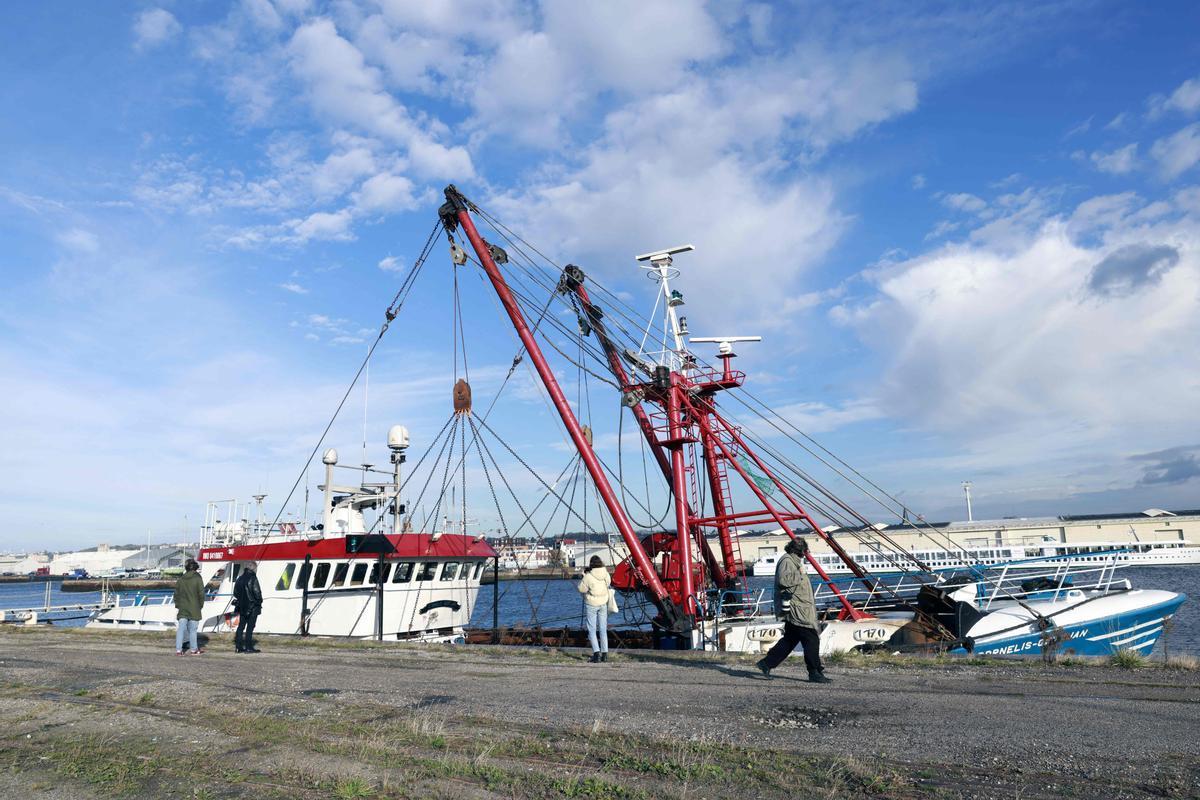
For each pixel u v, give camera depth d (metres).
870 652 17.19
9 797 6.87
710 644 23.11
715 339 26.66
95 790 6.94
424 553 25.06
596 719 9.55
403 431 27.09
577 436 23.34
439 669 15.07
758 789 6.64
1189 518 109.44
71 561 172.75
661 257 27.12
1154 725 8.42
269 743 8.48
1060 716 8.97
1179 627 35.38
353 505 26.72
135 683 13.20
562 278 26.19
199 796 6.64
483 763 7.41
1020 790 6.41
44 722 10.08
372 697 11.52
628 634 27.11
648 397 25.88
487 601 71.94
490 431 24.67
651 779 6.98
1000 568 25.42
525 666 15.42
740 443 25.88
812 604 12.41
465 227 23.94
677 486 24.55
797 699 10.58
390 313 25.16
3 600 96.62
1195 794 6.16
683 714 9.78
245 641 19.39
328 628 23.89
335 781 6.96
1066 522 113.12
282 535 28.09
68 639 23.44
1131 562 25.56
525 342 23.81
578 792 6.57
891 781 6.75
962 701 10.07
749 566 92.50
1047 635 15.92
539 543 26.47
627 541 23.00
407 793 6.64
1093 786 6.47
